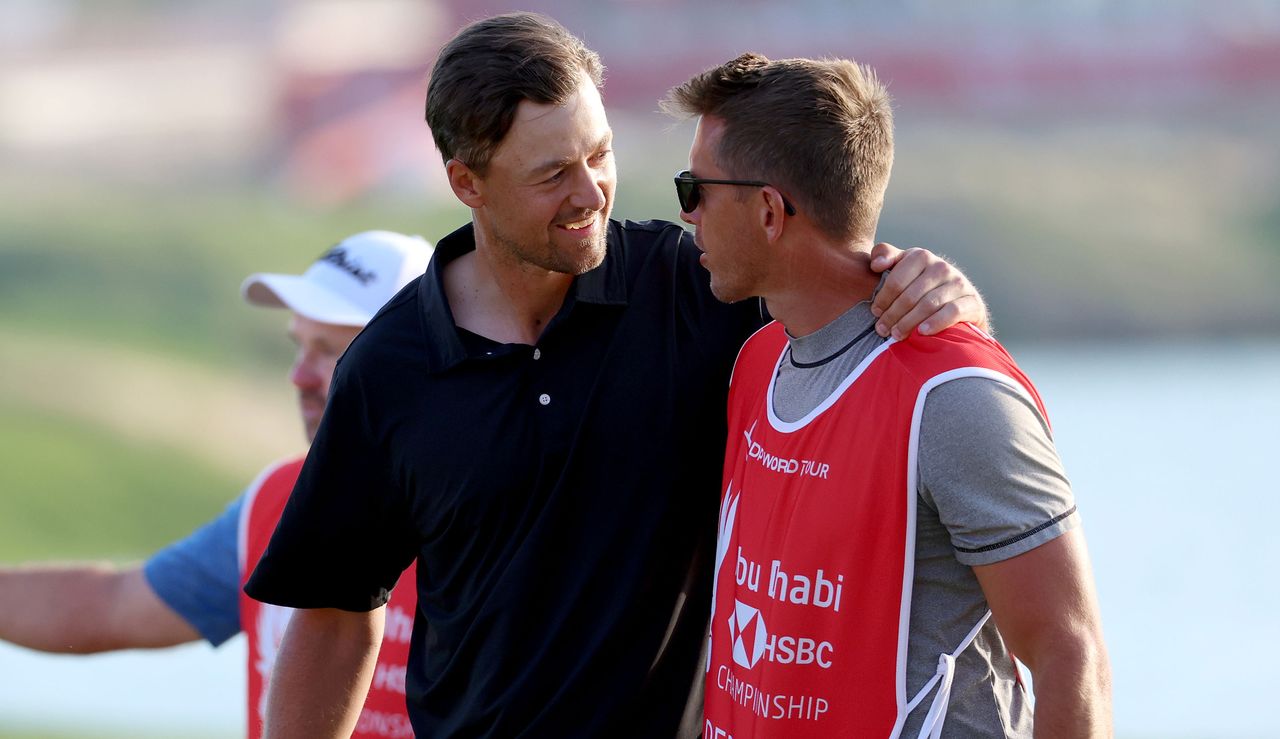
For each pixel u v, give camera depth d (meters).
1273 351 120.56
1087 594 7.98
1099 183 156.75
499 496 9.62
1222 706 34.88
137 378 98.56
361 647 10.66
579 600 9.64
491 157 9.13
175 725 34.28
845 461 8.53
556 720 9.66
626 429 9.70
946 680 8.40
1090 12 168.75
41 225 140.62
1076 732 7.86
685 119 9.26
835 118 8.66
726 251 9.06
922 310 8.39
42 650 12.47
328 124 172.88
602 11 170.00
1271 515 54.62
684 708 9.94
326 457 9.90
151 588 12.38
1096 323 134.88
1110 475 63.06
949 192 153.12
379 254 12.59
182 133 176.38
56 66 184.00
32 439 84.50
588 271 9.66
